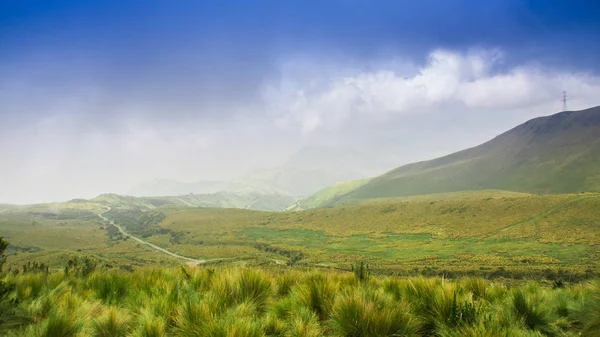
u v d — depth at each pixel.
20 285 7.17
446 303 5.46
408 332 4.80
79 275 9.60
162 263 99.31
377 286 7.81
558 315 6.26
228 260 106.50
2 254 6.89
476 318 4.95
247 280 6.50
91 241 170.50
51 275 8.25
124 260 101.19
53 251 83.44
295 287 6.70
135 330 4.88
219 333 4.24
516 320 5.46
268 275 7.54
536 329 5.32
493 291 7.27
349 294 5.65
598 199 110.75
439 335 4.86
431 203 170.75
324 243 141.12
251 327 4.40
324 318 5.59
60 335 4.62
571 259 74.12
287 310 5.76
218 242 155.00
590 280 7.06
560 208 115.50
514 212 127.50
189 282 7.29
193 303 5.25
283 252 124.69
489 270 66.50
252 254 119.94
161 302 5.65
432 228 136.50
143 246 155.25
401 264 85.75
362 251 117.50
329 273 8.27
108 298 6.70
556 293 7.78
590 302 5.74
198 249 138.25
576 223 101.00
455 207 154.38
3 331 4.81
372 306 4.93
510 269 65.75
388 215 170.75
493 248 98.12
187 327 4.65
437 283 6.66
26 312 5.56
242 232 177.12
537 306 6.00
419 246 115.69
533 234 102.50
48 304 5.87
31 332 4.59
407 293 6.53
